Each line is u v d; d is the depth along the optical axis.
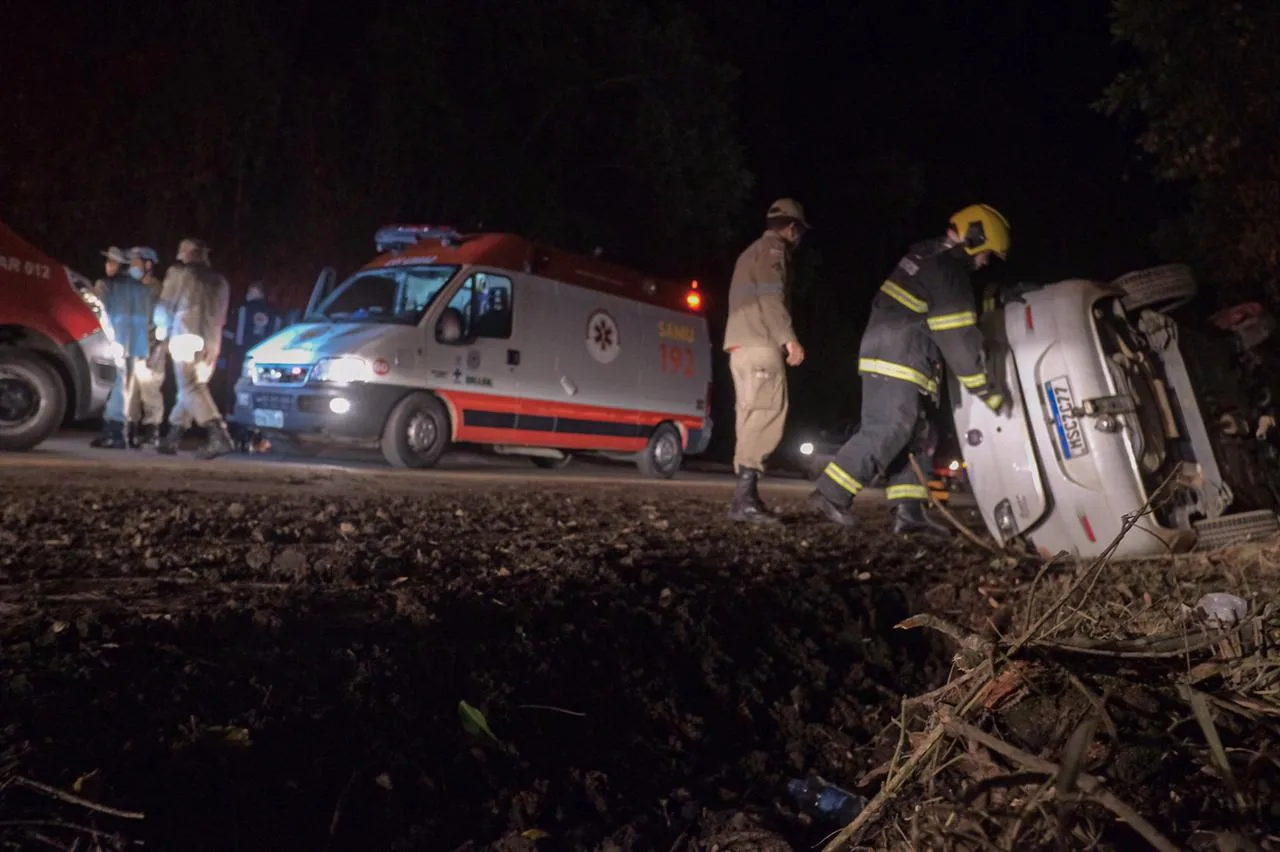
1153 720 3.36
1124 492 6.60
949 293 6.96
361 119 18.30
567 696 4.04
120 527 5.62
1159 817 3.03
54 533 5.30
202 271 10.63
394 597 4.37
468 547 5.73
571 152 20.97
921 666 5.34
